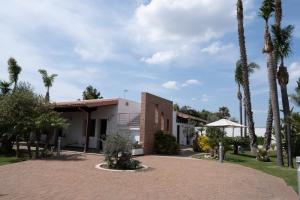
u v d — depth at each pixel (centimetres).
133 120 2483
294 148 2216
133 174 1259
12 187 920
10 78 2716
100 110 2498
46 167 1343
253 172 1495
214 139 2211
